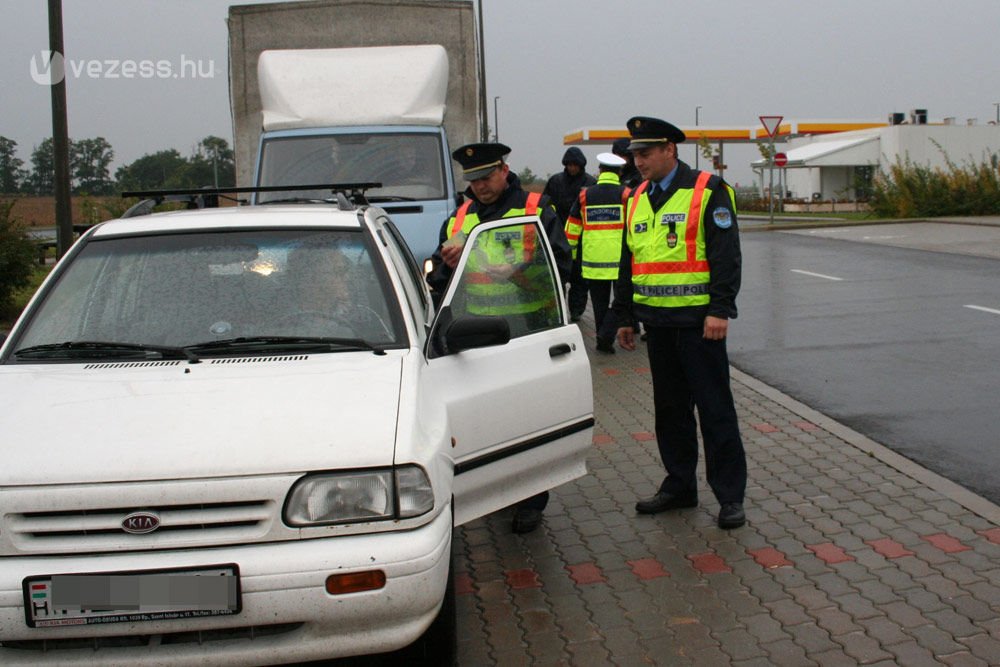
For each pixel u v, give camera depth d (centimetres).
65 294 453
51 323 441
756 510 572
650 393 885
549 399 489
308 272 453
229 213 493
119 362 414
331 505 336
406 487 341
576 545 535
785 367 956
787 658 400
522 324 499
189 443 344
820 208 4500
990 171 3219
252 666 331
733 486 546
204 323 432
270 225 477
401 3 1113
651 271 543
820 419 757
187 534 331
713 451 546
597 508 592
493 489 461
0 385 396
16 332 440
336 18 1111
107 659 328
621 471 662
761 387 876
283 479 334
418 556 334
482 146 562
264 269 455
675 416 568
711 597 461
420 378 396
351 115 1036
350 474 339
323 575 327
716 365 539
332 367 397
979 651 398
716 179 532
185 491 331
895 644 407
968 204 3181
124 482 332
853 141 4606
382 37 1119
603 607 456
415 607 334
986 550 498
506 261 500
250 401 369
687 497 579
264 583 325
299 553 329
